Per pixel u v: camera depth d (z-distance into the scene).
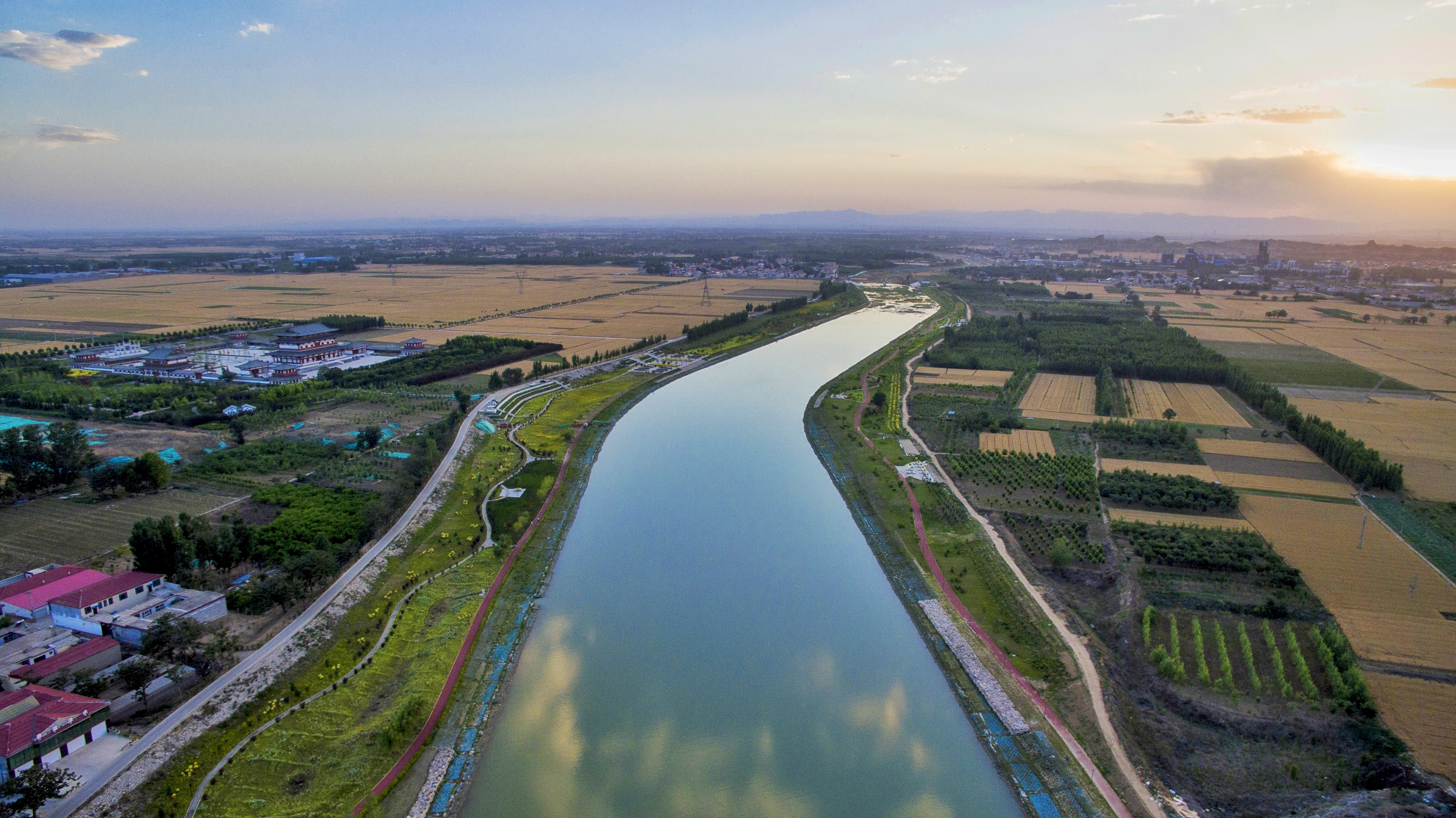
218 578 106.94
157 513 127.62
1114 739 78.06
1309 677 83.81
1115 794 71.75
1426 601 100.50
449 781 74.12
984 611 103.94
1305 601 100.12
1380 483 138.88
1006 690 87.69
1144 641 92.81
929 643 98.81
